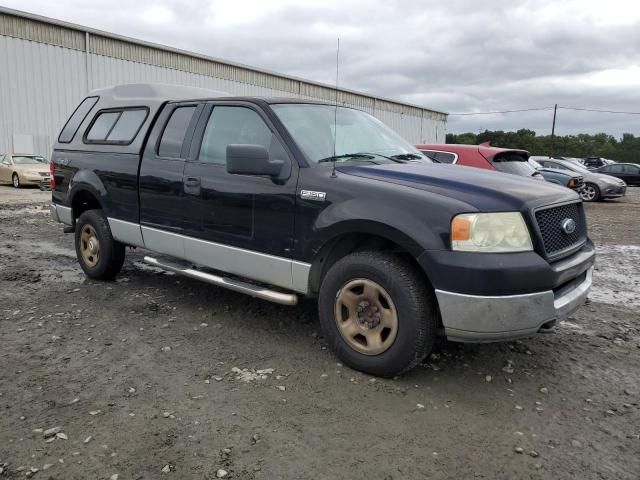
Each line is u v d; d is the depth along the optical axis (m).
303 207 3.65
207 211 4.27
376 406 3.07
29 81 21.70
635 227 11.43
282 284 3.87
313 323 4.47
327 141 4.10
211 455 2.57
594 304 5.31
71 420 2.86
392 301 3.28
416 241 3.14
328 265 3.79
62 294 5.21
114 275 5.70
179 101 4.79
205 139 4.44
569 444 2.72
